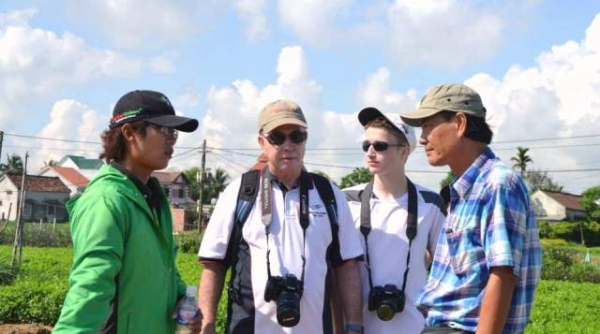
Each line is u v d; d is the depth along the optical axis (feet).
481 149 11.05
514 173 10.58
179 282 12.91
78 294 10.31
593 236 207.82
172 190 250.37
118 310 11.01
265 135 13.98
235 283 13.87
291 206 13.96
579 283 85.25
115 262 10.68
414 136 15.93
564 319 40.22
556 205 256.11
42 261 72.59
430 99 11.25
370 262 15.37
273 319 13.35
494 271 10.07
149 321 11.29
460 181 10.85
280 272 13.44
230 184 14.64
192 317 12.06
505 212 10.21
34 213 208.95
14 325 35.04
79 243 10.76
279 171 13.93
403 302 14.92
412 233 15.40
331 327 13.94
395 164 15.67
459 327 10.55
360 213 15.76
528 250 10.47
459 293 10.64
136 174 11.96
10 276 51.78
